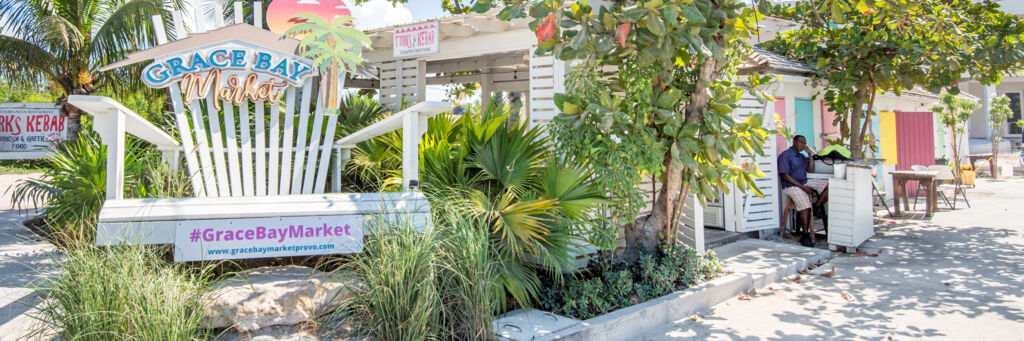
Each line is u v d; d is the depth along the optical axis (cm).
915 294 629
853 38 928
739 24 596
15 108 1284
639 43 551
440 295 438
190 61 521
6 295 523
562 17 543
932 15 807
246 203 491
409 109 520
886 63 895
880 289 651
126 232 438
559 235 534
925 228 1029
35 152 1292
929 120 1493
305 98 548
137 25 1073
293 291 443
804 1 1088
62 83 1130
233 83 527
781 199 966
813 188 911
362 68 565
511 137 603
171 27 1100
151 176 579
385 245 436
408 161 523
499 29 740
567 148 580
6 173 2125
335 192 573
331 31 548
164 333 377
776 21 1165
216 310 421
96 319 371
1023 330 514
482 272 441
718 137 591
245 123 537
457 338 433
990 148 2433
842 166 835
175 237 468
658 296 575
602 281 579
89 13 1142
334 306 451
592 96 577
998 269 729
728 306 604
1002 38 843
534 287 534
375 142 646
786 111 1018
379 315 420
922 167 1223
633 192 562
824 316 563
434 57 840
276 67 536
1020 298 606
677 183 634
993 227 1030
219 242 473
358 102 820
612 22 539
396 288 416
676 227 648
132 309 379
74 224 569
